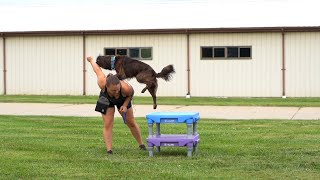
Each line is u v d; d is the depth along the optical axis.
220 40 31.19
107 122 12.23
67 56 33.00
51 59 33.25
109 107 12.21
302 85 30.53
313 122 17.97
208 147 12.96
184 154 12.16
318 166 10.82
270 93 30.83
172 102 27.56
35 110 23.30
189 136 11.66
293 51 30.50
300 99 29.08
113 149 12.79
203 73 31.48
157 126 11.99
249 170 10.49
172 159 11.55
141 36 32.03
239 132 15.58
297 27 30.20
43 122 18.38
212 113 21.97
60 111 22.80
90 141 14.01
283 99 29.28
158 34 31.81
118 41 32.31
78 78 32.94
